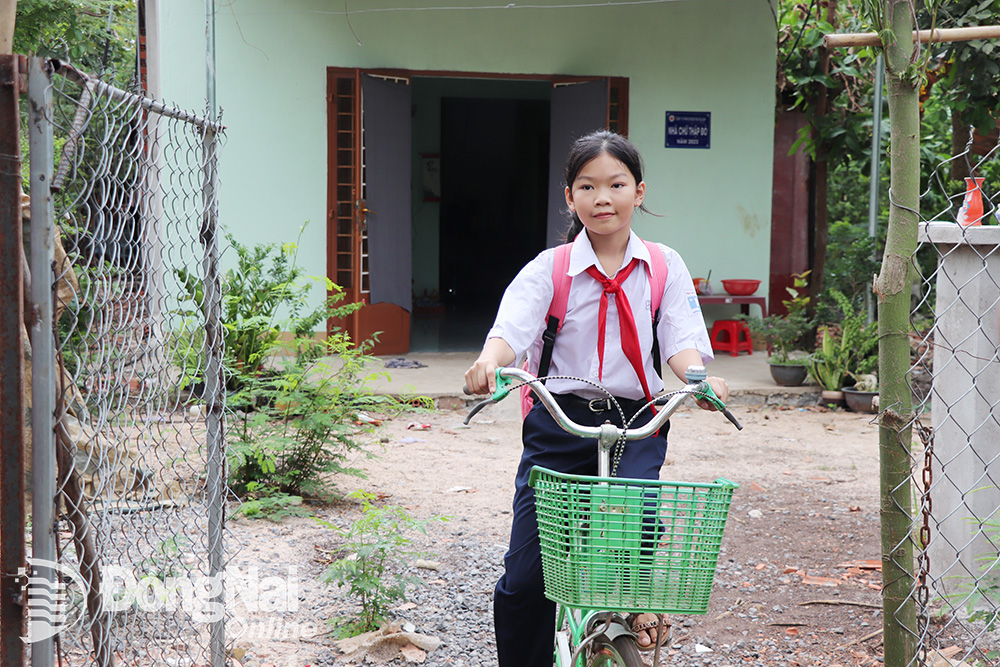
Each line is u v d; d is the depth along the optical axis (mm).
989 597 3385
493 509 5117
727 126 10141
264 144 9016
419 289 13969
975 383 3291
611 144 2467
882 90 10117
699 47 9977
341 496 5188
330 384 5223
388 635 3326
